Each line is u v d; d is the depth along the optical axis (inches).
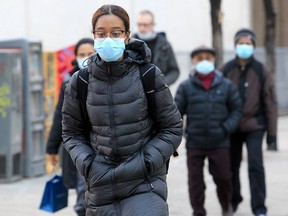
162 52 369.7
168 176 454.6
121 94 181.9
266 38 621.9
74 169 279.4
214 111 309.9
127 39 186.4
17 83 431.2
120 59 181.9
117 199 185.6
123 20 182.9
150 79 183.2
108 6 183.9
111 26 181.2
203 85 311.0
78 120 191.6
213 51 318.3
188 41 855.1
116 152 183.5
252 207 326.6
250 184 326.0
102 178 183.5
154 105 185.3
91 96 184.1
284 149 590.6
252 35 328.5
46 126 460.1
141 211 181.0
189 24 855.7
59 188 279.4
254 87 326.0
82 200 275.4
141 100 182.9
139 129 184.1
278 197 384.8
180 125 189.2
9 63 420.2
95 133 188.1
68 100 190.2
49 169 460.8
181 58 804.0
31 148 445.1
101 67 181.5
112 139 182.9
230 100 312.0
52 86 464.4
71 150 191.8
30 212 350.9
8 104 422.3
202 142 310.7
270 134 326.6
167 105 186.2
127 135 183.0
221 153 311.6
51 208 277.6
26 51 438.3
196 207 314.2
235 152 336.8
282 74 911.0
